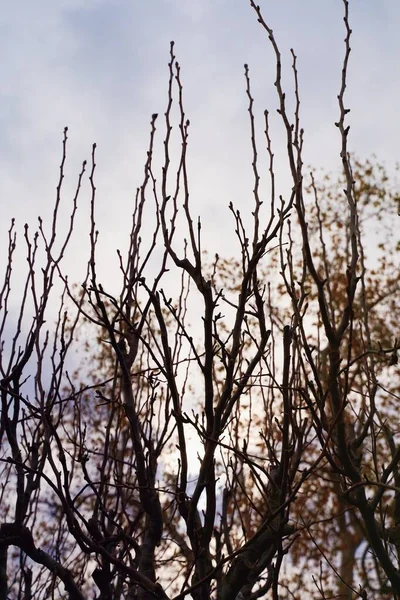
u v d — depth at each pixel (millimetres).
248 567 4992
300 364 5375
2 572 5270
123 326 5988
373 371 5980
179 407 4703
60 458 4578
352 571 14250
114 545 5418
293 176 4992
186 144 5488
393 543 6441
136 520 5566
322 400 4613
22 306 5949
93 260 5078
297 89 5336
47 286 5852
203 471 4605
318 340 5375
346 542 14547
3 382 5344
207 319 4691
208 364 4672
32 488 5309
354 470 5277
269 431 5742
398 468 6277
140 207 6113
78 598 5164
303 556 15117
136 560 5074
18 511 5156
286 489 4383
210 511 4609
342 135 5168
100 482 4867
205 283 4777
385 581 7359
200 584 4387
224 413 4715
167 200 5492
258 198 5184
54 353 5984
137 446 4812
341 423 5105
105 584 5004
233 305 4777
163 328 4797
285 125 5113
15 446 5273
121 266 5805
